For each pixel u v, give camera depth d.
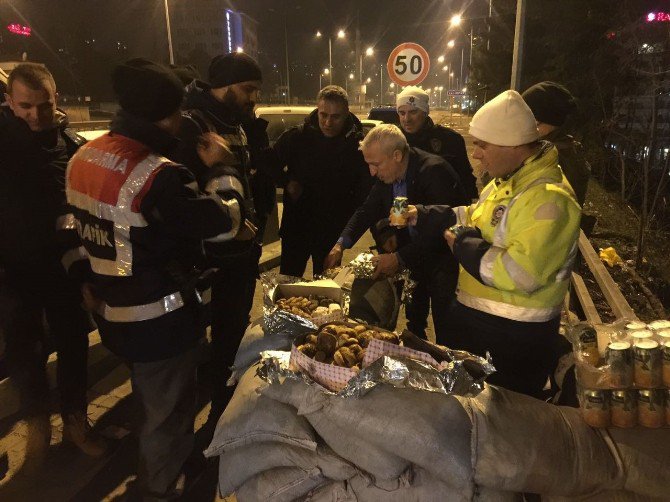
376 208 3.10
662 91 5.85
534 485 1.76
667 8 5.80
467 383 1.86
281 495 1.98
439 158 2.91
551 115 3.07
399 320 4.74
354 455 1.84
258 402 2.08
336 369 1.89
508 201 2.01
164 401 2.33
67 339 2.80
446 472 1.74
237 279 3.01
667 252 6.55
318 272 4.18
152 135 2.09
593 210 7.95
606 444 1.89
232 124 2.86
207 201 2.16
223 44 84.56
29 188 2.58
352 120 3.93
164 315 2.20
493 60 18.36
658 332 1.96
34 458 2.89
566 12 11.12
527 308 2.06
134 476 2.78
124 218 2.04
